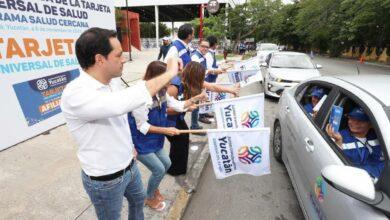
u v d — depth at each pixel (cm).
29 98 465
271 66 866
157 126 257
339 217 185
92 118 142
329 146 236
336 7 2686
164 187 342
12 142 439
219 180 374
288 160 344
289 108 371
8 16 417
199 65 319
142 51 2934
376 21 2027
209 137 244
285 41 5206
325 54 4056
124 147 170
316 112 293
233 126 293
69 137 479
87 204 300
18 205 296
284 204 322
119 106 139
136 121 234
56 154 414
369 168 215
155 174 268
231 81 493
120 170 170
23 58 449
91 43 140
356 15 2152
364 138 232
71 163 387
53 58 509
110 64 147
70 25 542
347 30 2631
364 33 2602
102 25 639
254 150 245
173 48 441
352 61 2700
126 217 280
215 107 290
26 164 383
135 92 144
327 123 261
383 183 172
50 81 506
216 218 297
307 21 3148
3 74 419
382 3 1695
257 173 255
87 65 146
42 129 496
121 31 2036
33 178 348
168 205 306
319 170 230
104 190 168
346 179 170
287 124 361
